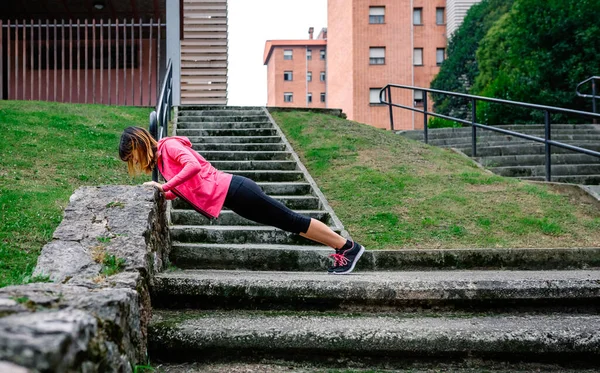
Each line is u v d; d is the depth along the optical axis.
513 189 6.66
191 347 2.96
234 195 3.68
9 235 4.00
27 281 2.85
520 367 2.99
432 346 2.97
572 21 18.19
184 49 15.51
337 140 8.92
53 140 7.18
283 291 3.53
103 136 7.94
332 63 40.44
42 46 13.96
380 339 2.98
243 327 3.05
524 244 5.05
